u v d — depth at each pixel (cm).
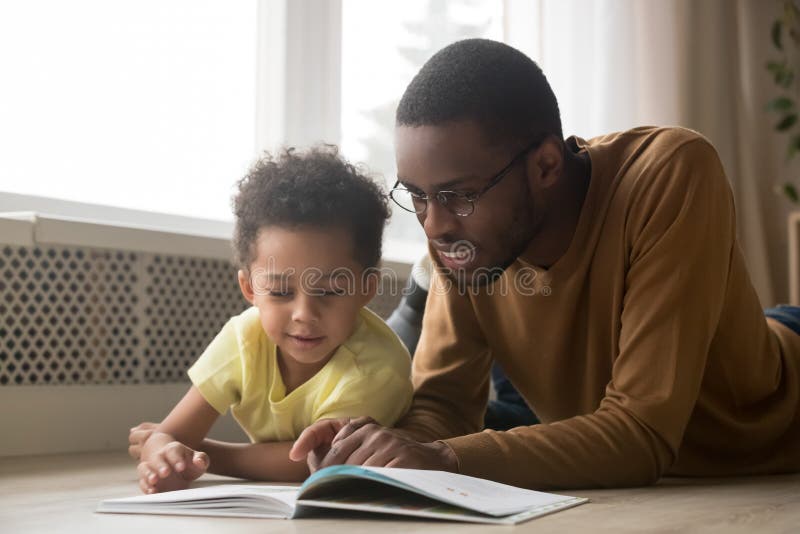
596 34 261
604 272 119
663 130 122
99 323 182
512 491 96
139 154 198
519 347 131
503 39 245
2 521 92
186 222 205
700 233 113
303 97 214
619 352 120
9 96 180
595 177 121
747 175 310
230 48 212
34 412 170
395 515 89
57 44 186
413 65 239
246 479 131
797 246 288
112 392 181
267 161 133
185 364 196
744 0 342
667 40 276
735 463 135
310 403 126
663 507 96
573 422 110
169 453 110
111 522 90
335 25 221
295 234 120
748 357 128
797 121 331
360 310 135
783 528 83
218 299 203
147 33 198
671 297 111
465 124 106
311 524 85
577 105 257
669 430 109
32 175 183
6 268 169
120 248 181
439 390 135
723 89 300
